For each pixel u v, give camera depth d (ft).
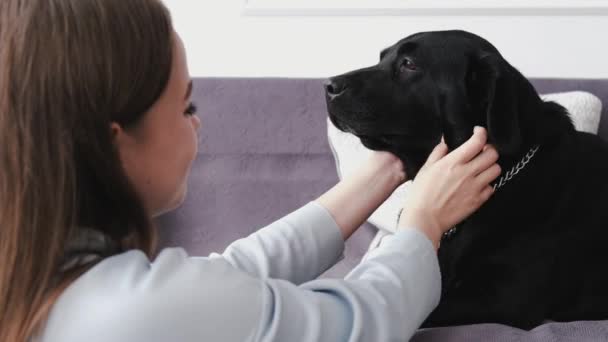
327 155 6.16
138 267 2.22
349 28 6.86
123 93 2.23
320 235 3.37
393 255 2.66
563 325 3.14
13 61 2.11
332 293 2.52
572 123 4.64
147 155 2.48
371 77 4.59
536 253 4.13
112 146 2.24
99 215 2.32
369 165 3.72
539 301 4.10
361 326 2.34
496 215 4.18
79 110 2.15
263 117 6.21
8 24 2.14
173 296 2.15
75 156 2.18
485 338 3.02
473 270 4.23
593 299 4.27
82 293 2.14
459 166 3.09
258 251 3.25
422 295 2.60
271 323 2.25
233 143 6.23
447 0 6.62
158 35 2.31
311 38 6.94
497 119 3.87
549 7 6.49
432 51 4.38
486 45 4.33
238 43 7.04
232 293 2.24
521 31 6.64
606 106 5.87
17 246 2.11
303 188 6.16
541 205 4.20
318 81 6.20
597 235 4.26
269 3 6.86
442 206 3.00
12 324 2.12
